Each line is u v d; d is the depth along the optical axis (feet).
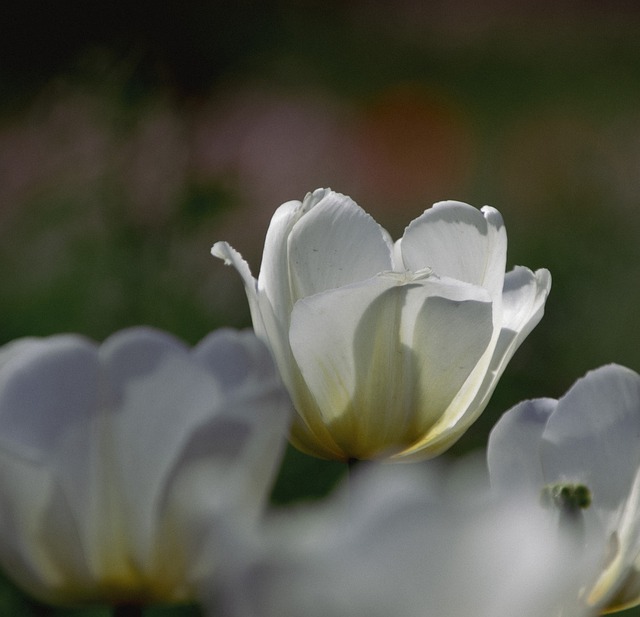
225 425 2.50
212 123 8.54
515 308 3.02
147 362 2.54
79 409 2.54
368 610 2.29
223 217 8.05
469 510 2.28
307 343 2.91
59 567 2.56
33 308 7.51
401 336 2.91
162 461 2.54
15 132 8.01
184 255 7.70
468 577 2.29
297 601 2.30
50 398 2.54
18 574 2.58
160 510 2.52
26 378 2.55
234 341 2.57
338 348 2.91
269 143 8.45
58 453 2.54
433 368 2.92
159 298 7.49
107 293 7.43
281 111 8.76
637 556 2.62
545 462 2.66
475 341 2.91
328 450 2.98
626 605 2.65
